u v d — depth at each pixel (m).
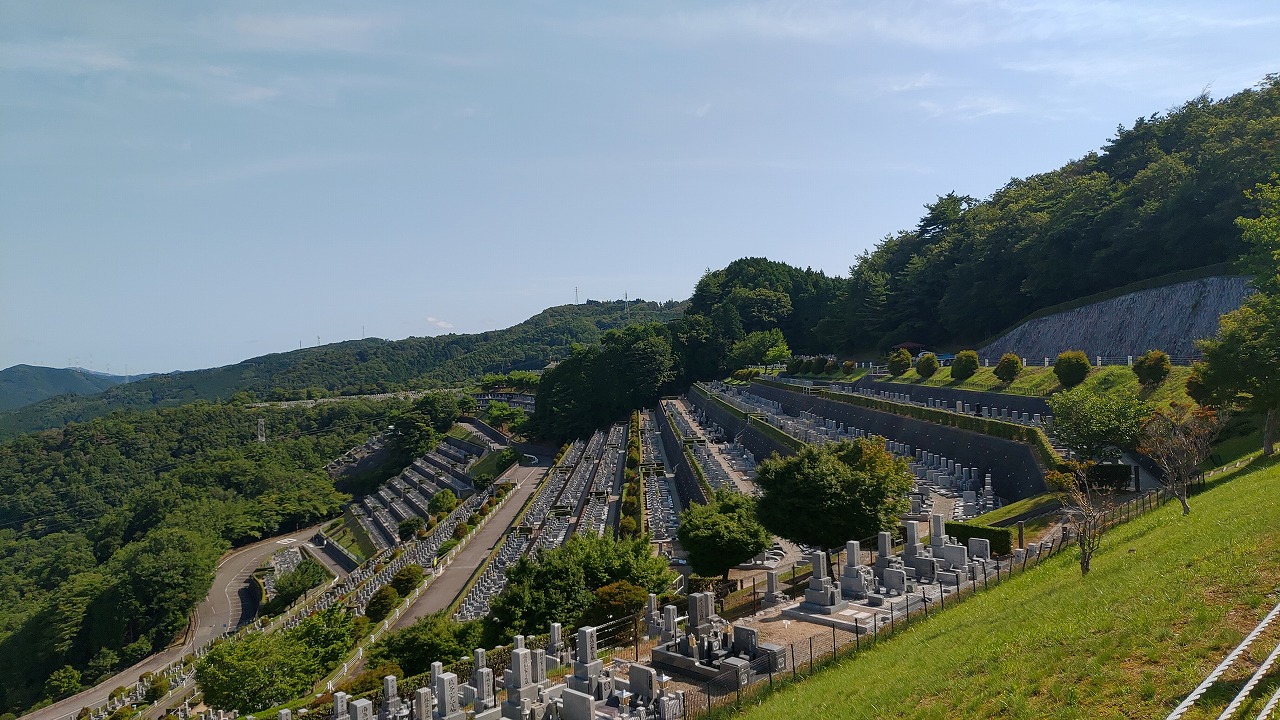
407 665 41.41
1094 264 91.00
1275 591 16.50
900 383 94.06
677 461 97.88
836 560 40.69
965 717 16.84
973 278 114.00
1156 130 103.75
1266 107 84.69
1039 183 126.38
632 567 43.41
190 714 58.88
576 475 112.44
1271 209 54.28
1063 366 64.06
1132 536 30.75
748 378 149.88
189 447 192.38
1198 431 37.94
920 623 28.14
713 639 27.97
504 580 63.34
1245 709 12.40
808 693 22.95
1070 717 14.70
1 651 96.69
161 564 99.50
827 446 48.59
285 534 154.38
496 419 189.00
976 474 56.41
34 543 143.38
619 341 181.88
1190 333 72.62
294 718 35.09
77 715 75.75
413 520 117.88
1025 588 28.05
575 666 27.06
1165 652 15.70
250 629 87.75
